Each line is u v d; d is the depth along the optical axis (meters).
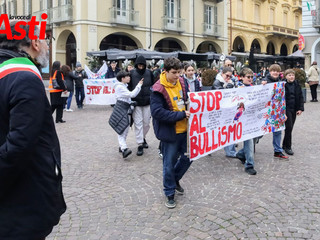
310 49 25.22
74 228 3.53
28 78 1.79
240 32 34.41
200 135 4.22
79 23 24.08
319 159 6.02
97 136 8.20
